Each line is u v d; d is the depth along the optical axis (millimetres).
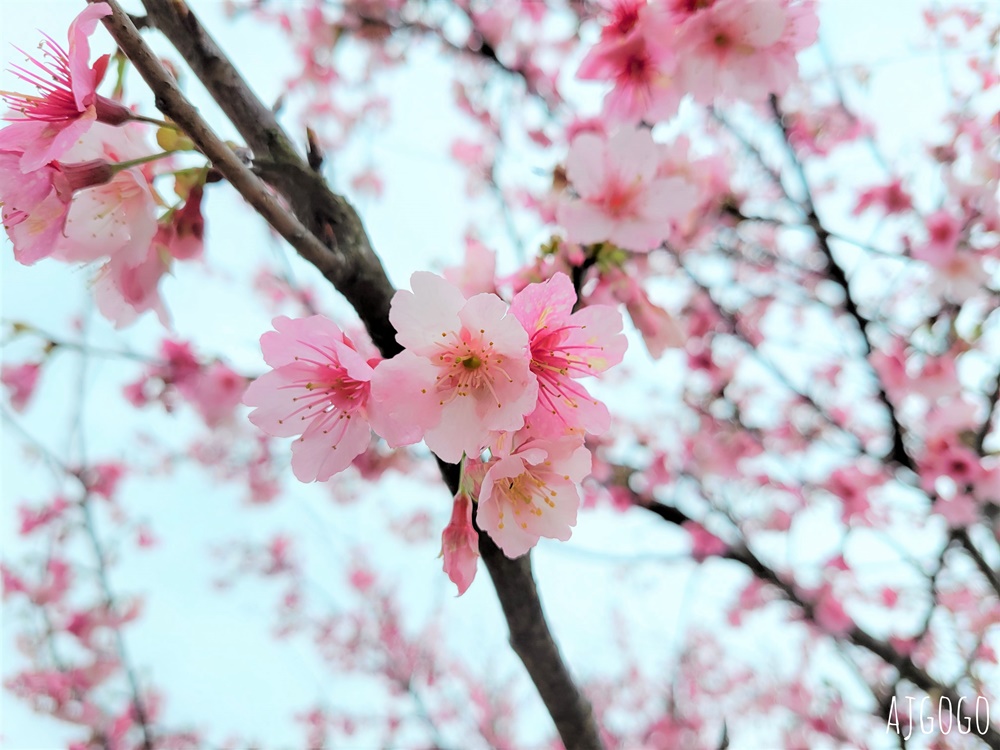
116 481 818
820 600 625
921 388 587
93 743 785
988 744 556
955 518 569
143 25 258
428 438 248
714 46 304
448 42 673
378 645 1074
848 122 650
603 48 309
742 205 640
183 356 536
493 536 256
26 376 511
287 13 728
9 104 248
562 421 255
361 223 268
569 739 306
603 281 323
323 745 1021
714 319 684
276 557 1051
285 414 260
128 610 813
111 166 253
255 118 263
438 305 248
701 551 627
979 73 627
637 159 313
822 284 675
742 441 682
